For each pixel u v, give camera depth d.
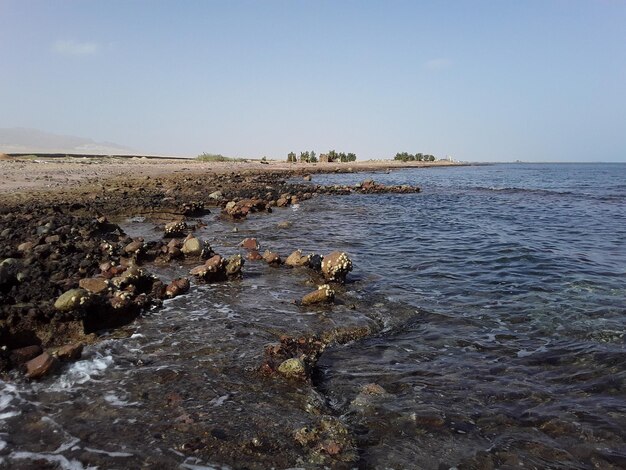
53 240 11.22
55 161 48.16
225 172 45.28
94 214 17.11
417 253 14.00
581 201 32.97
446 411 5.14
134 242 11.73
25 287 7.75
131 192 23.58
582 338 7.28
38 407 4.89
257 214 21.62
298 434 4.56
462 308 8.85
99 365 5.92
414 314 8.51
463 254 13.88
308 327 7.57
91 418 4.73
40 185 24.70
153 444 4.32
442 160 184.12
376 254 13.81
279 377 5.80
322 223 19.61
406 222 20.73
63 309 6.71
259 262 11.98
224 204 22.84
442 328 7.82
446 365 6.38
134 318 7.59
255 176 43.59
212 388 5.44
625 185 56.09
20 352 5.86
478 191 41.41
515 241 16.19
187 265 11.16
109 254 11.02
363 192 36.53
